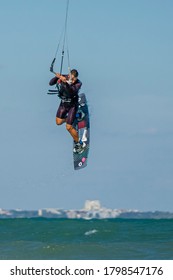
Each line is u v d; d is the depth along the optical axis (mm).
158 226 152875
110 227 141625
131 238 115812
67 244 101938
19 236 123125
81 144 73062
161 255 91312
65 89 69312
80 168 72312
